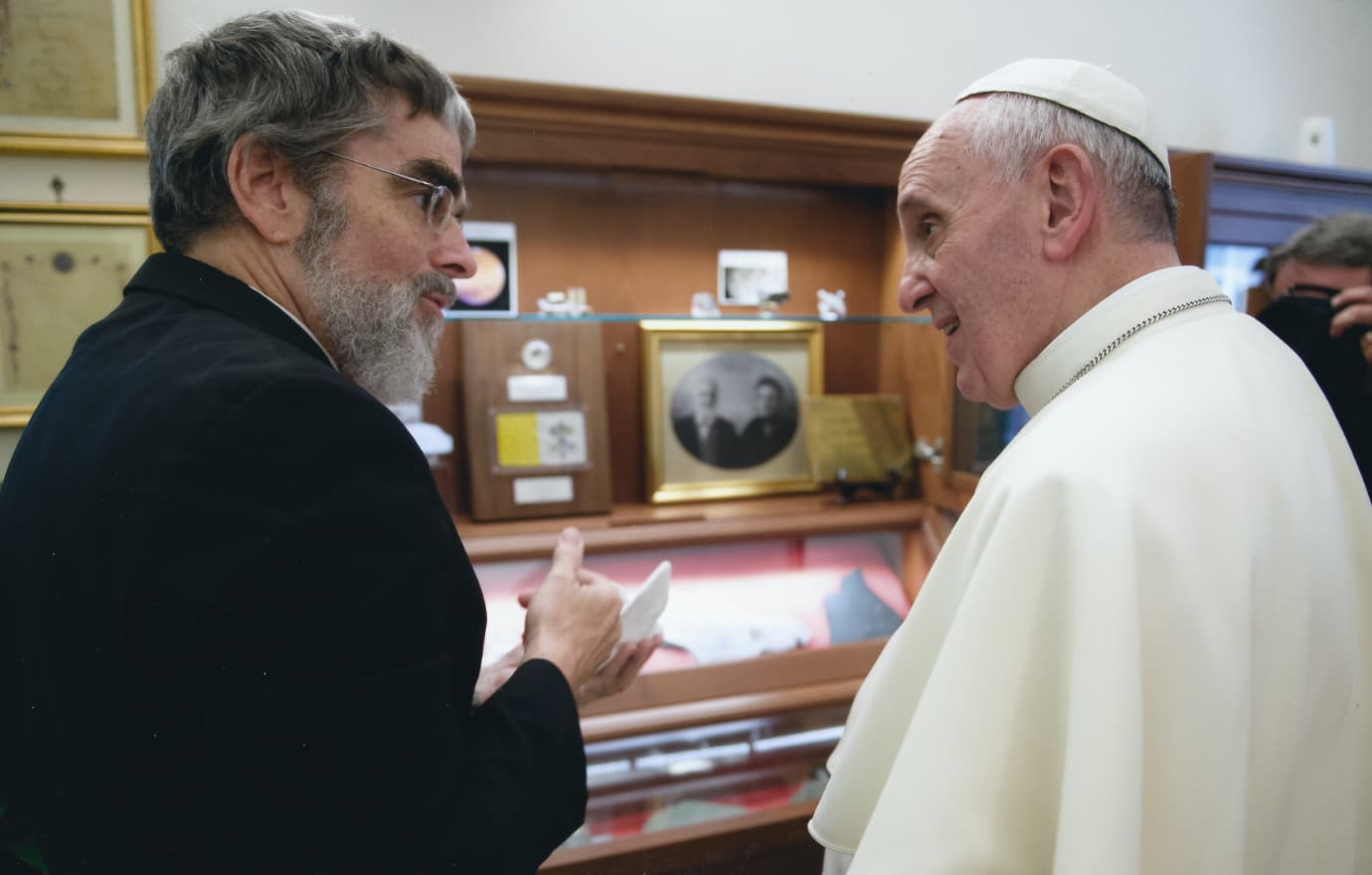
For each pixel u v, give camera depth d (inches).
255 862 21.7
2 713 27.3
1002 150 28.8
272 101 26.0
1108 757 21.1
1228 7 85.0
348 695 22.3
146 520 21.5
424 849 23.6
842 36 70.7
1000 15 75.7
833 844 30.9
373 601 22.8
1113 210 28.9
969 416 72.7
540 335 66.7
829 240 77.7
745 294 74.9
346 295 28.0
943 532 73.4
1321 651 24.8
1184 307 28.6
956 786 23.0
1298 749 24.1
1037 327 30.3
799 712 65.9
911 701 29.8
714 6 66.8
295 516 22.0
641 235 71.6
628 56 64.9
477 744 27.4
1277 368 28.0
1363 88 91.1
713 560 69.6
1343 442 28.6
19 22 51.0
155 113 27.3
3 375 53.1
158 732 21.5
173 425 22.1
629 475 74.1
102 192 54.1
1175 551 22.5
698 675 62.7
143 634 21.4
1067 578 23.5
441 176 29.1
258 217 26.9
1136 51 81.4
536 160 62.6
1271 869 24.0
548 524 65.7
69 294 53.8
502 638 59.9
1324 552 25.0
